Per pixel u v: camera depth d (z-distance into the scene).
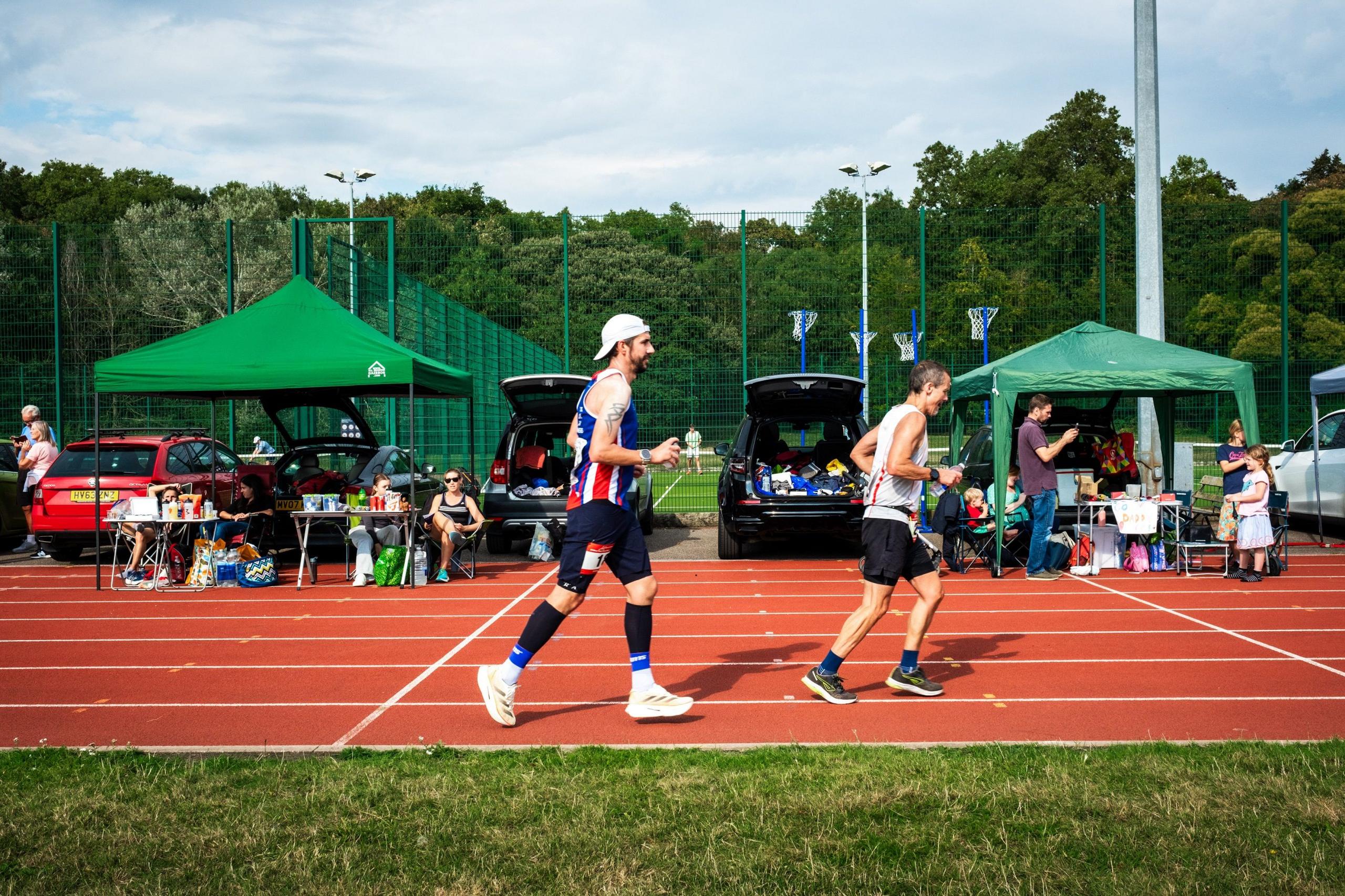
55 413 19.06
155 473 12.73
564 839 3.89
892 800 4.26
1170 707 5.91
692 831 3.96
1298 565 12.06
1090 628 8.35
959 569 11.77
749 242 19.89
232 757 5.11
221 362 11.15
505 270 20.62
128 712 6.05
